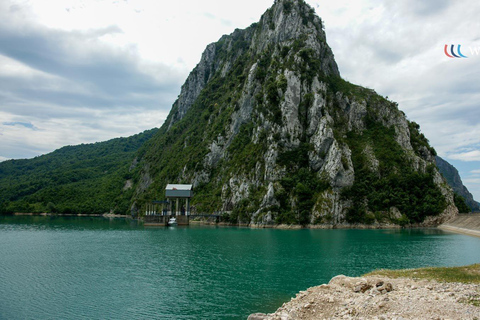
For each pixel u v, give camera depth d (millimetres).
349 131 176375
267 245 90000
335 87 191500
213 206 178500
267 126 174125
